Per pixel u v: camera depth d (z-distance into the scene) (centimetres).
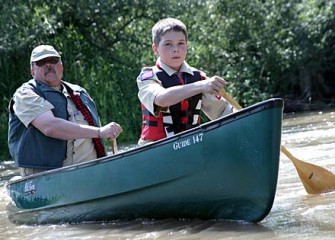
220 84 766
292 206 854
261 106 729
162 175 804
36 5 2575
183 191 797
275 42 3453
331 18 3509
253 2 3362
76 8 2670
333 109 3262
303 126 2233
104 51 2761
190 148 780
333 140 1584
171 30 848
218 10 3288
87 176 873
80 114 963
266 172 741
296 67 3512
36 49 956
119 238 766
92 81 2497
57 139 930
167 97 794
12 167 1745
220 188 773
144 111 866
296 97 3591
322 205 843
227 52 3403
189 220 825
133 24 2859
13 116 952
